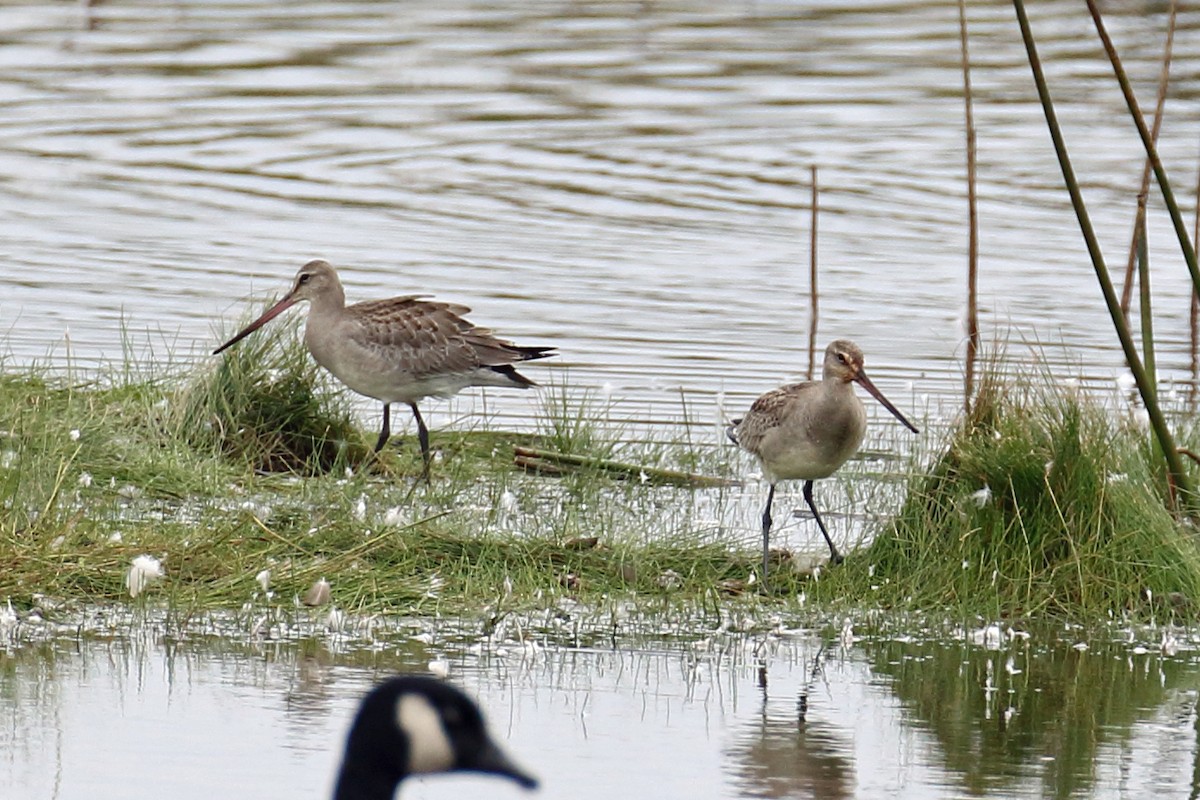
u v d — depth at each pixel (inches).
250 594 478.9
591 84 1245.1
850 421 536.1
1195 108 1216.2
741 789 367.2
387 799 257.1
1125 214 1006.4
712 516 589.9
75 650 441.1
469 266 895.1
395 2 1470.2
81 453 565.6
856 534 576.4
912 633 486.9
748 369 753.6
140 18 1397.6
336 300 643.5
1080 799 366.3
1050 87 1258.6
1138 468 535.2
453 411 703.7
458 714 258.4
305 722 396.2
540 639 467.8
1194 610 503.2
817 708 421.4
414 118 1163.3
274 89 1220.5
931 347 786.2
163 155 1074.1
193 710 401.4
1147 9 1432.1
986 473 525.7
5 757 368.2
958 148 1126.4
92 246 906.7
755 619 490.0
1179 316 851.4
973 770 382.6
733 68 1291.8
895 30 1405.0
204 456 595.8
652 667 449.4
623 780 370.0
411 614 481.7
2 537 478.9
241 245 917.8
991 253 941.2
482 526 538.0
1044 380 575.5
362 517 530.0
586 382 730.2
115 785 355.6
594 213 995.3
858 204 1017.5
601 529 540.7
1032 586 508.1
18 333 749.9
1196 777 382.0
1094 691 441.4
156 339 749.3
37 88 1200.2
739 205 1011.9
